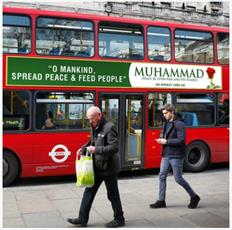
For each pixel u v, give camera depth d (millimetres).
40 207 7008
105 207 6969
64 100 9227
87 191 5855
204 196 7844
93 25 9609
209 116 11172
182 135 6695
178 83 10609
